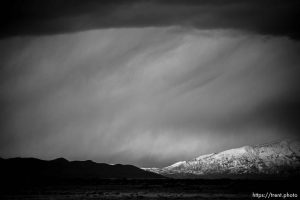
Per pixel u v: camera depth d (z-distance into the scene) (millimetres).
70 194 131750
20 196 122875
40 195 127188
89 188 168750
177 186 183750
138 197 119000
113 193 137500
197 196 123250
